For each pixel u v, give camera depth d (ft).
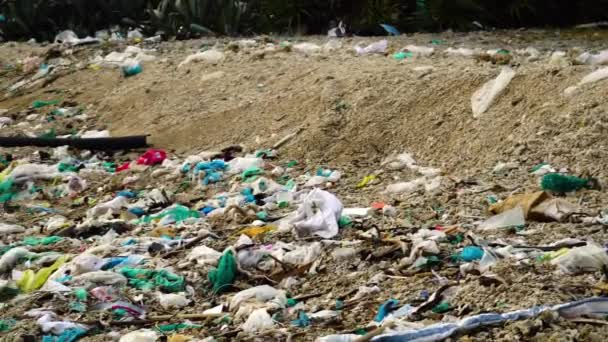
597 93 32.96
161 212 32.07
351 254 24.80
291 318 21.88
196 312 23.16
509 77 35.83
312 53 49.90
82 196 36.17
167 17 65.51
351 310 21.88
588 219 25.94
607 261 21.76
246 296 22.91
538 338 18.58
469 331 19.13
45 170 38.70
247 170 35.76
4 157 41.39
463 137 34.63
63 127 46.37
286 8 66.28
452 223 27.30
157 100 46.42
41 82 54.08
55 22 72.43
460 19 62.54
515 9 62.49
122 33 68.33
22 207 35.12
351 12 66.28
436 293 21.35
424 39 57.06
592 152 30.40
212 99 44.37
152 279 25.00
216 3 65.51
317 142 37.27
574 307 19.44
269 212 30.60
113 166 40.22
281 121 40.06
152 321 22.45
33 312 23.06
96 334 21.98
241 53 50.75
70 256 27.20
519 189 29.45
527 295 20.49
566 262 21.90
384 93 38.75
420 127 36.24
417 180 32.04
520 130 33.19
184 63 50.21
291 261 25.02
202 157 38.22
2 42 71.61
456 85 37.42
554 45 52.80
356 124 37.55
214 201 32.63
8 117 49.32
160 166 38.65
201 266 25.46
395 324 19.90
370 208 29.09
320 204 28.12
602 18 63.31
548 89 34.50
